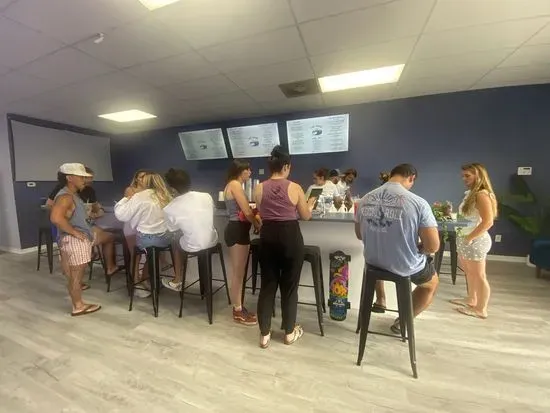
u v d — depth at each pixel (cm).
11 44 231
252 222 220
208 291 229
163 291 293
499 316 234
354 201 295
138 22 204
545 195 368
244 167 221
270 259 186
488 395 151
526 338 203
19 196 461
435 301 263
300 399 149
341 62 280
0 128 455
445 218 271
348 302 236
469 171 234
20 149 462
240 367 175
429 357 182
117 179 639
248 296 276
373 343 198
